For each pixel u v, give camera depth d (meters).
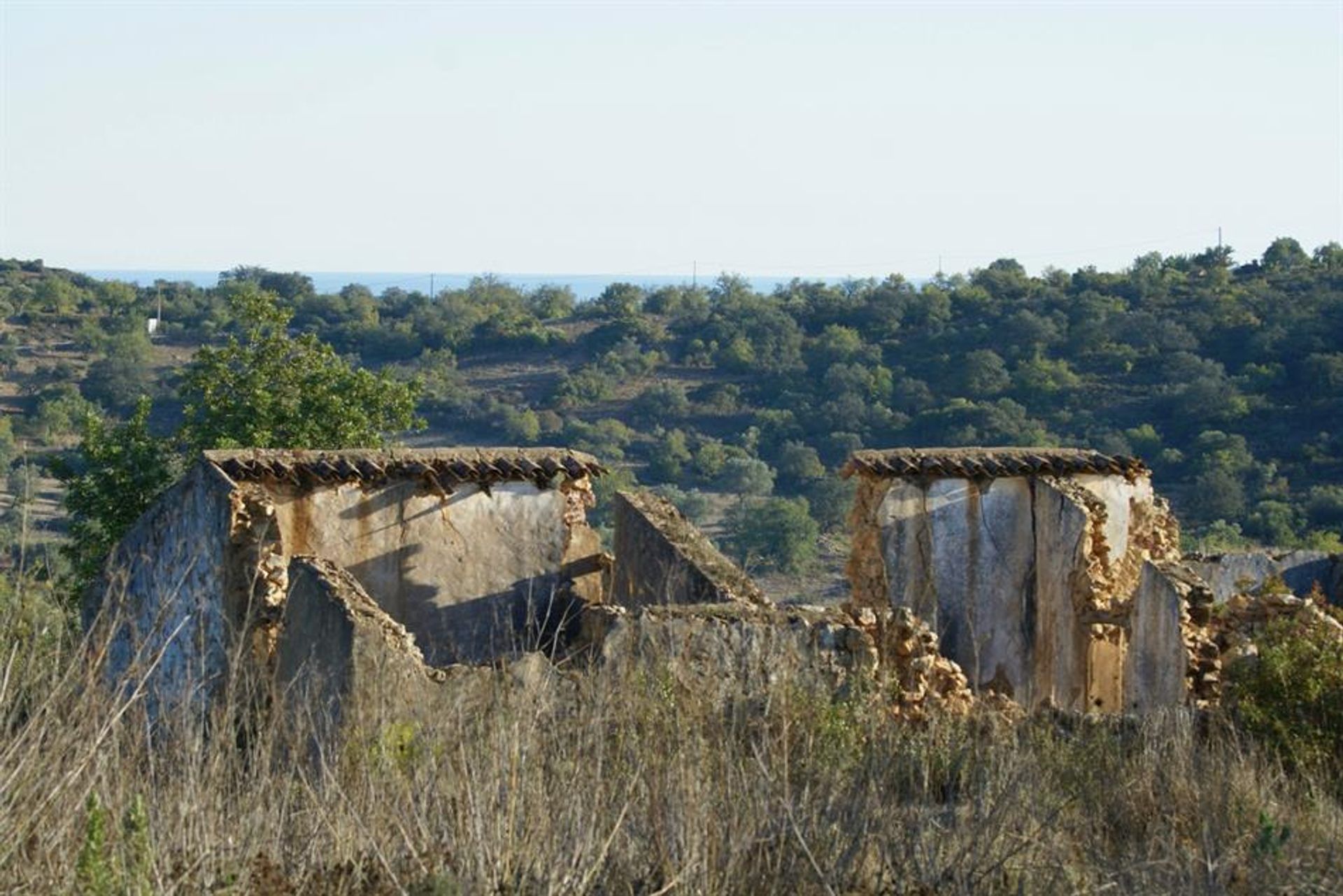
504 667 32.19
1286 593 54.38
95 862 22.62
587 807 25.84
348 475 51.59
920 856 27.38
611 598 54.38
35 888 22.98
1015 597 56.00
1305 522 133.00
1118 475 57.41
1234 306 199.88
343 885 24.28
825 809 27.48
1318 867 30.72
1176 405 172.25
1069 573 54.75
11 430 127.50
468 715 31.30
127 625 47.72
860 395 188.25
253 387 79.06
